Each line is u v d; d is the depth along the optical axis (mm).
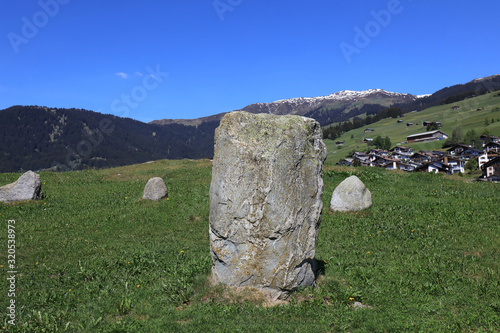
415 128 172875
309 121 9664
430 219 17547
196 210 20969
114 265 12297
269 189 8992
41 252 13680
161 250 14242
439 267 11469
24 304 9414
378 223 17359
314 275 9883
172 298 9430
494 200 20766
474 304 8766
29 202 21953
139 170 40438
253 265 9156
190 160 47219
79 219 19031
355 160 106375
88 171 39531
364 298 9414
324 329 7824
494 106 165125
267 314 8469
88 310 9094
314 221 9469
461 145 99125
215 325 8047
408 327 7777
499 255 12375
